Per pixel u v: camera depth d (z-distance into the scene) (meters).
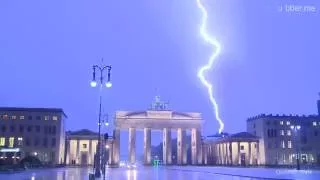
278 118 139.00
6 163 85.25
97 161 47.59
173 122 152.00
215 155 159.12
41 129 126.00
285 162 135.12
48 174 59.53
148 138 149.62
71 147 140.12
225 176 59.28
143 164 145.75
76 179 45.25
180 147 152.25
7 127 124.75
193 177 55.50
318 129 137.88
